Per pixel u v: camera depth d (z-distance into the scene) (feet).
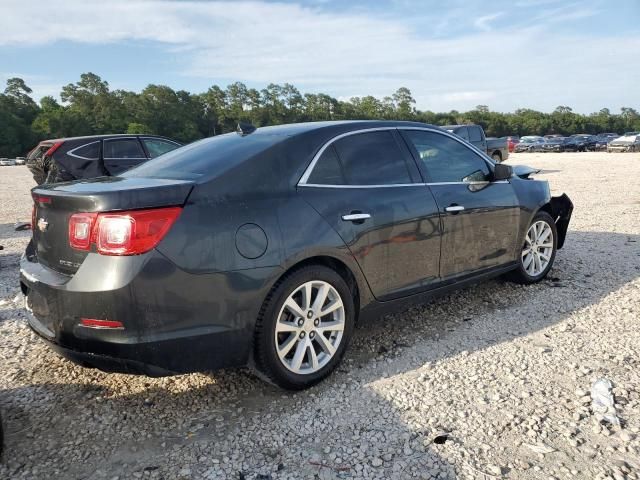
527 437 8.58
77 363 9.20
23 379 11.25
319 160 11.00
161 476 8.03
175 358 8.89
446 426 8.98
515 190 15.23
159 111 369.71
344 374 11.07
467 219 13.47
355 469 7.98
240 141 11.50
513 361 11.31
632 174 56.18
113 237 8.39
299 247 9.93
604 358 11.27
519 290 16.03
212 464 8.27
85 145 31.17
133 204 8.46
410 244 12.09
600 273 17.43
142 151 32.91
